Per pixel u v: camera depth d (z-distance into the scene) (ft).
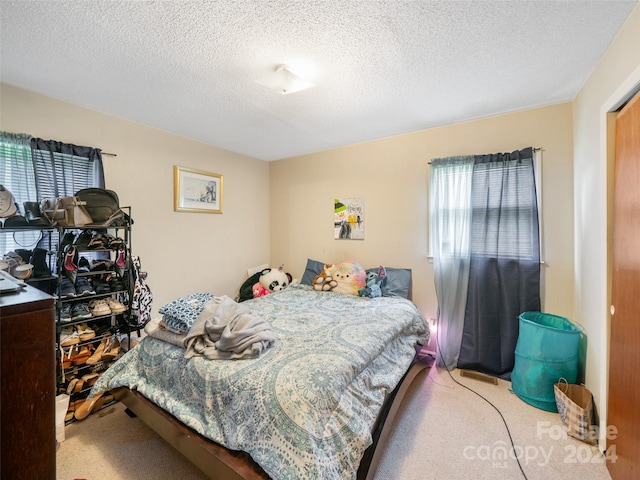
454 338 8.70
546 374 6.52
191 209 10.33
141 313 7.71
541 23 4.68
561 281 7.56
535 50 5.39
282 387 3.97
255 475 3.60
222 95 7.15
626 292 4.51
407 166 9.95
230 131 9.71
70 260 6.20
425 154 9.58
